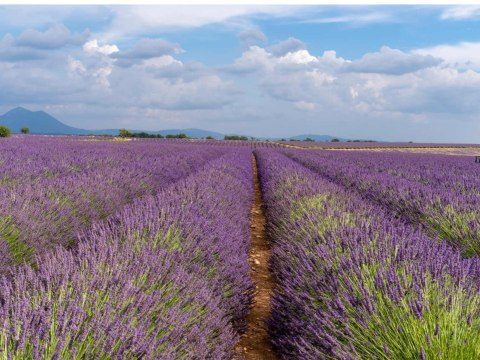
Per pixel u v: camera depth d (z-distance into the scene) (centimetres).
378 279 272
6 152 1391
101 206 686
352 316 254
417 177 1310
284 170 1340
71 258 284
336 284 288
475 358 201
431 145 8100
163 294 273
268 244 713
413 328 221
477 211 586
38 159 1219
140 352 196
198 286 308
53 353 175
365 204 679
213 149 3494
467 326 222
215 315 287
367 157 2831
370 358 222
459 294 252
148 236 389
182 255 354
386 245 355
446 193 755
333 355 234
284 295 344
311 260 364
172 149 2797
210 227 462
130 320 212
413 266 296
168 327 229
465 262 329
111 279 255
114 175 903
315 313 274
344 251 360
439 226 565
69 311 206
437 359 202
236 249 474
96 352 189
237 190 947
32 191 582
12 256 389
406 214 705
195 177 934
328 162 2084
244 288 387
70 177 827
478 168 1898
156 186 1066
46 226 486
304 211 592
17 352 171
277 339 329
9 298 212
